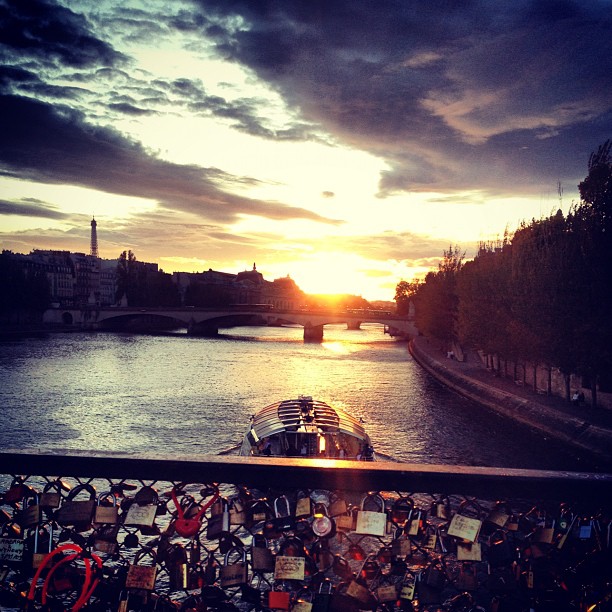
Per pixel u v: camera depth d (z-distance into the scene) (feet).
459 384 208.33
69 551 15.83
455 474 12.17
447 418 154.51
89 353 311.47
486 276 203.10
